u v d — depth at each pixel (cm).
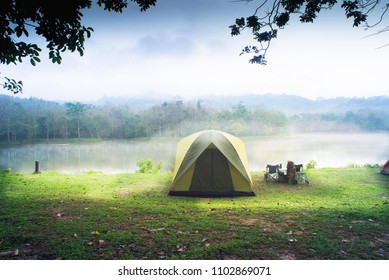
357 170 1552
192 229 581
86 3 561
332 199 893
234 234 554
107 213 699
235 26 692
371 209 736
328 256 459
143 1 574
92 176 1397
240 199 908
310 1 634
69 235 539
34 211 721
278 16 657
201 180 966
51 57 586
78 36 580
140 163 1833
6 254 455
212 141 981
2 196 898
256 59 704
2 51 547
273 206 789
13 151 7200
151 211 724
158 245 495
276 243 506
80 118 11112
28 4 507
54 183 1157
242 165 983
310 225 606
